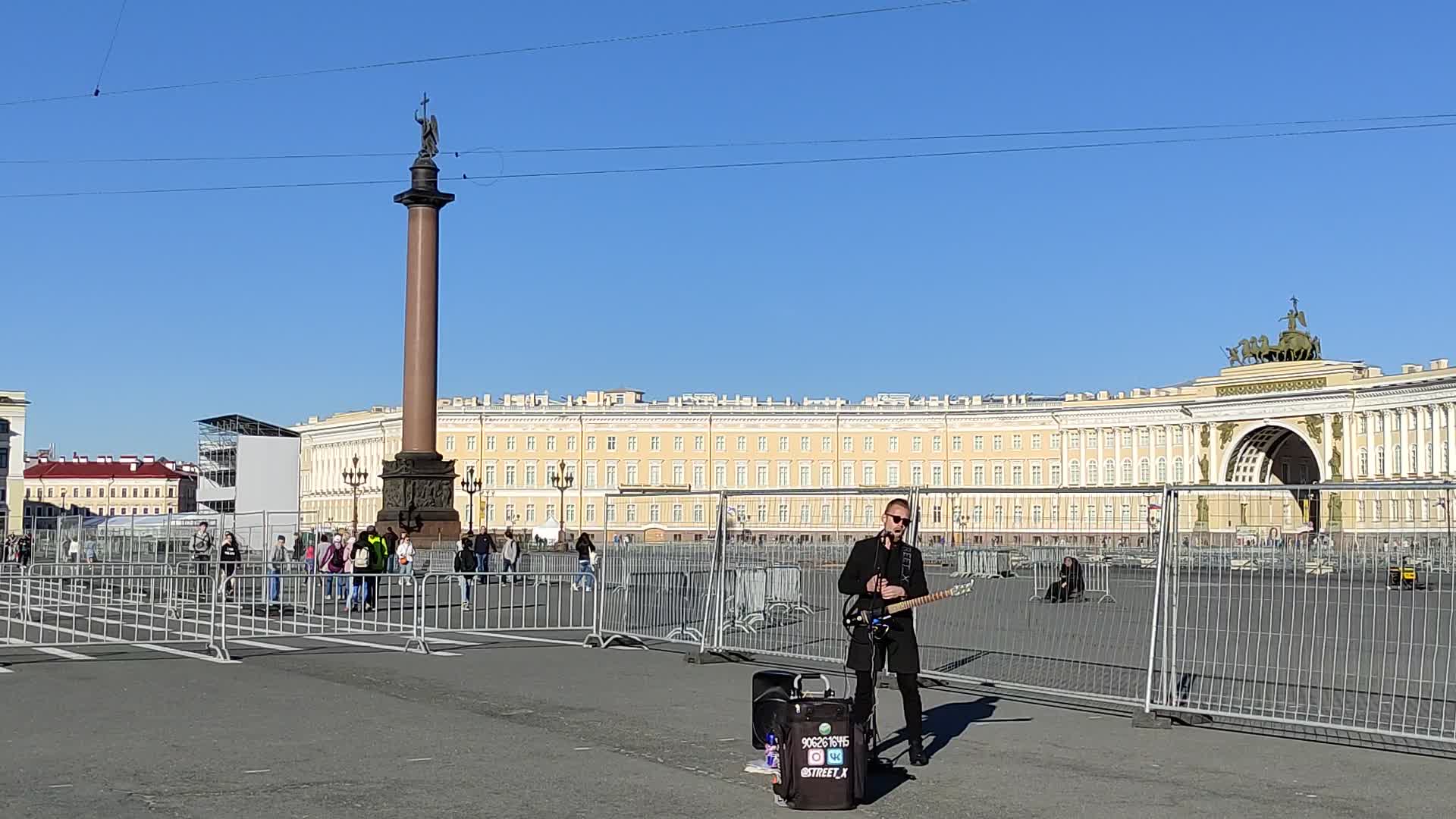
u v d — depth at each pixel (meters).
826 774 10.84
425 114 56.22
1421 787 12.04
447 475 55.88
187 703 16.58
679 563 24.16
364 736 14.18
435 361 56.09
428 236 55.62
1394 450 116.00
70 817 10.51
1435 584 14.49
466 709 16.14
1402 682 18.91
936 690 18.31
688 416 144.38
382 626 28.92
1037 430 140.00
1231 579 15.80
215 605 23.81
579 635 26.80
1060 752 13.57
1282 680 18.67
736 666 21.00
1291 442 132.50
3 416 164.00
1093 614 19.00
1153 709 15.25
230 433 78.38
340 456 170.12
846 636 21.28
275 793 11.35
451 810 10.78
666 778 12.03
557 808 10.86
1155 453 133.88
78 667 20.59
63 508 199.00
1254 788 11.93
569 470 144.25
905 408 143.25
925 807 11.09
